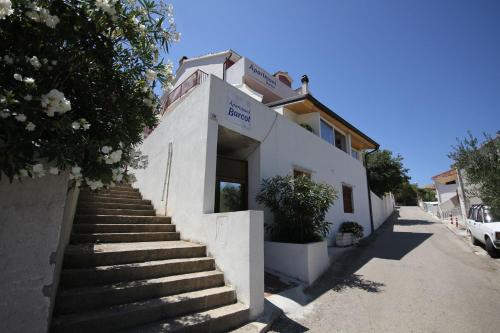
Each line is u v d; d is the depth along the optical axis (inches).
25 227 98.0
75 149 95.1
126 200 317.4
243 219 176.2
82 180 107.3
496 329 163.0
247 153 320.2
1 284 92.0
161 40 125.3
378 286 245.1
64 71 109.5
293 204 275.1
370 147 729.0
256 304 166.2
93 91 118.3
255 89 621.6
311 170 405.7
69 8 96.0
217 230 200.4
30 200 100.0
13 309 93.1
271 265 267.4
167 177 306.8
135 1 117.0
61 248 119.9
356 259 352.8
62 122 89.1
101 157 99.5
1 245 93.6
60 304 123.6
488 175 403.2
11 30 92.0
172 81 138.3
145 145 430.9
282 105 464.4
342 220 486.6
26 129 85.0
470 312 187.0
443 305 199.8
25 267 96.6
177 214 264.5
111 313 125.8
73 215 197.2
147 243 213.6
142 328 128.4
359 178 617.0
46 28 92.8
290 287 225.3
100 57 107.5
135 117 128.5
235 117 280.4
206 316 144.4
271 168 322.3
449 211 843.4
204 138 245.4
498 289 234.5
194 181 245.6
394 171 929.5
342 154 537.3
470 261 335.3
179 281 161.5
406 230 652.1
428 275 278.7
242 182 309.1
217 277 180.9
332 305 199.8
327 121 532.7
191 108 282.2
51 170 94.0
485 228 367.2
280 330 159.0
